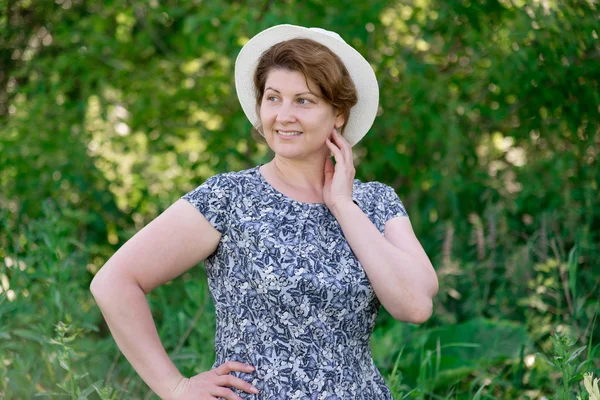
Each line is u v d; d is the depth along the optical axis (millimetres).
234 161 7137
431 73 6844
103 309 2658
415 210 6676
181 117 7547
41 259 4555
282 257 2693
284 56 2828
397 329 5230
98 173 7105
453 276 5816
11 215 6457
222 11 6598
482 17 6422
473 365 4820
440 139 6691
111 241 6941
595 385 2889
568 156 6312
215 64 7418
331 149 2902
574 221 5730
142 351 2680
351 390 2732
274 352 2680
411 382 4871
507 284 5855
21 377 4000
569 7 6184
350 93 2918
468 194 6660
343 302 2721
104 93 7449
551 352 4871
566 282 4996
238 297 2729
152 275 2703
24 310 4344
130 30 7586
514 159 7051
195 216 2721
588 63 6258
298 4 6543
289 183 2914
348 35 6492
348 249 2816
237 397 2693
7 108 7688
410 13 7125
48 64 7355
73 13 7504
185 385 2695
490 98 6727
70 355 3539
